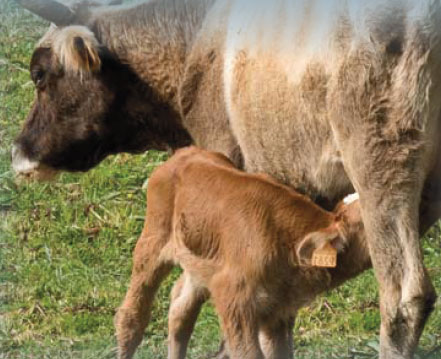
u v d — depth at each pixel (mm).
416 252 10891
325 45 11250
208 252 12328
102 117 14289
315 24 11492
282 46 11945
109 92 14141
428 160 10891
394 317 11055
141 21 13984
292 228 11797
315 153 11875
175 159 12992
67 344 15312
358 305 16062
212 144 13469
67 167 14883
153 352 14938
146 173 19281
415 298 10875
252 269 11906
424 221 11547
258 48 12305
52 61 14328
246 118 12609
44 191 18984
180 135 14211
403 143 10789
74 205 18625
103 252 17516
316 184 12172
